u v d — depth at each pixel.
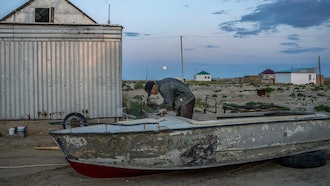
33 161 8.48
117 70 12.48
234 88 46.28
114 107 12.48
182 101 8.11
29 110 12.10
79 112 12.32
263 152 7.25
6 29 11.95
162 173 7.10
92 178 6.88
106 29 12.38
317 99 27.97
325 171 7.31
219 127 6.73
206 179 6.78
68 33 12.22
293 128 7.48
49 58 12.17
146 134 6.34
